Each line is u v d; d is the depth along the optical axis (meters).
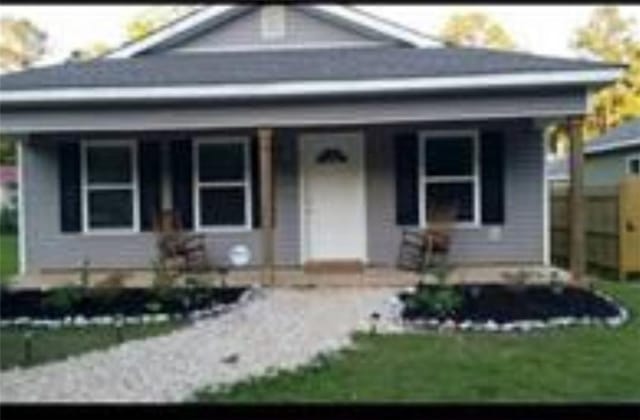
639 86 34.19
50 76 16.11
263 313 12.55
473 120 15.84
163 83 14.95
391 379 8.81
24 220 17.50
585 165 27.58
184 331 11.43
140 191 17.44
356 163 17.30
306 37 18.61
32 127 15.46
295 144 17.33
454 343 10.64
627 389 8.45
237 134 17.27
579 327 11.72
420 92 15.01
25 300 13.30
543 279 15.01
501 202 17.06
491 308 12.32
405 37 18.58
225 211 17.39
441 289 13.29
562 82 14.72
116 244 17.44
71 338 11.06
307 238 17.34
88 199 17.47
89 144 17.44
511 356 9.88
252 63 16.86
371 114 15.19
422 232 16.70
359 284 15.02
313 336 11.00
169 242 16.33
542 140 16.98
